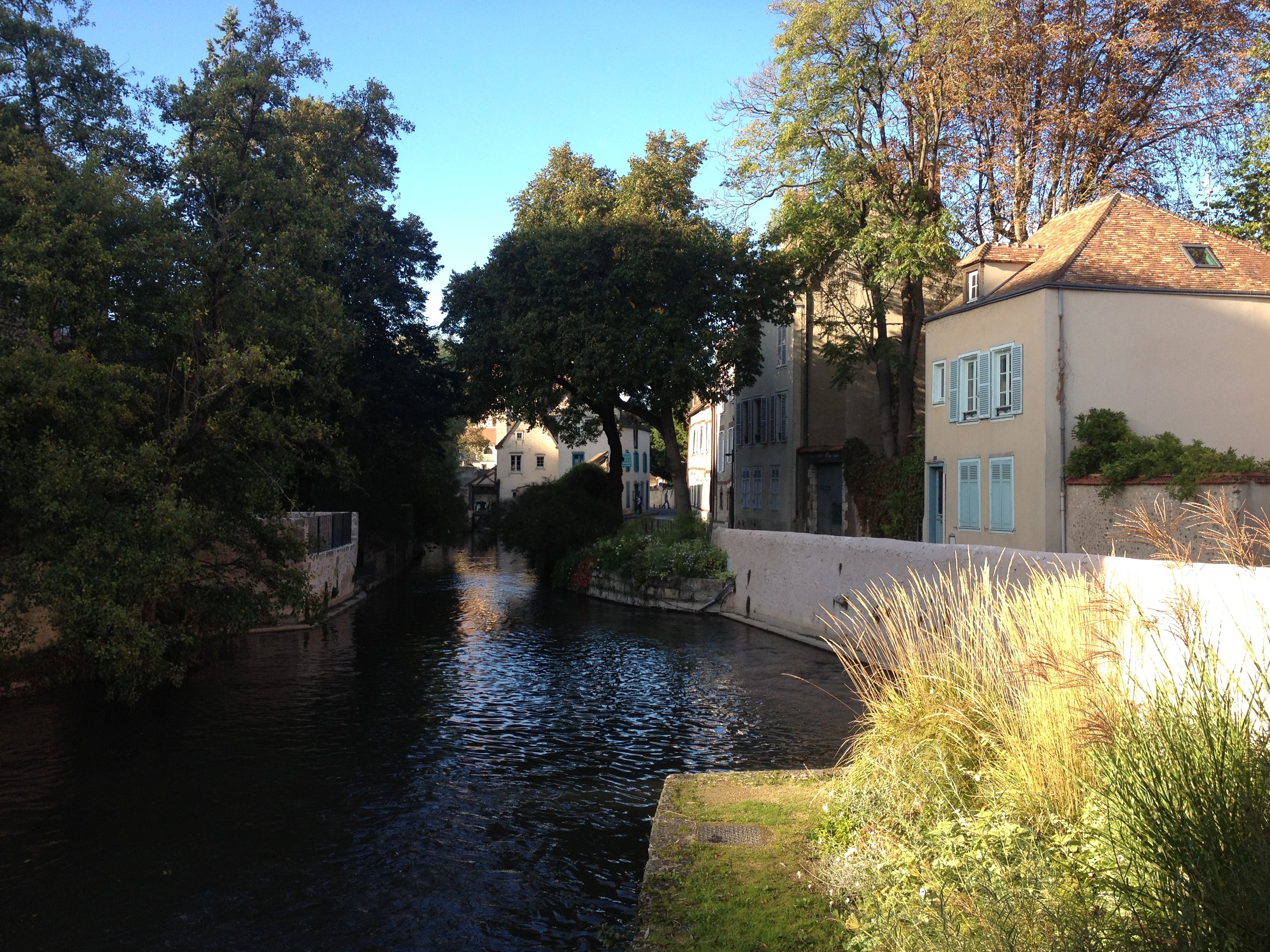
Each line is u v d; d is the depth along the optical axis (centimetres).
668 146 3350
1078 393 2045
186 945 673
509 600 3100
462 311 3659
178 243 1570
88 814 956
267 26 1762
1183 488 1673
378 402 3047
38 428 1384
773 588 2327
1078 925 403
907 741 688
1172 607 558
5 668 1502
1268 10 2467
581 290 3089
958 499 2412
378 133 3153
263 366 1598
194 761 1145
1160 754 450
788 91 2723
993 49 2578
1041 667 592
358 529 3347
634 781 1047
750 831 711
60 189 1441
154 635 1349
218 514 1602
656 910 561
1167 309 2084
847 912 545
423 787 1034
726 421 5025
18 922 713
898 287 3553
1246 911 363
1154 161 2692
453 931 687
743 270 3192
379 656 1938
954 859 508
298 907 732
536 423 3722
